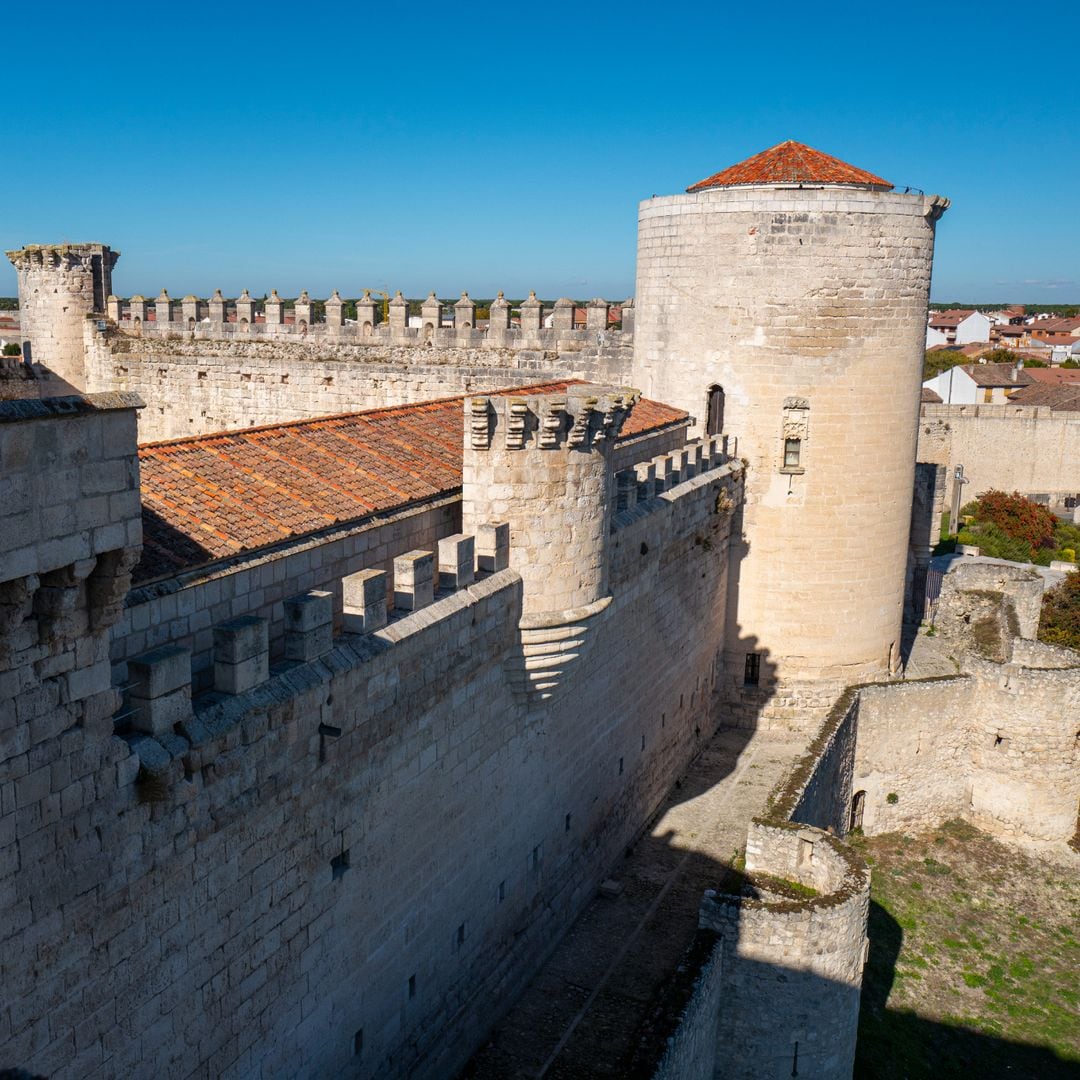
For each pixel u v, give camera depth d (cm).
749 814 3156
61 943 1159
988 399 12338
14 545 1007
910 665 4106
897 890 3225
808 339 3456
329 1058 1672
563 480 2086
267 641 1467
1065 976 2884
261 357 4762
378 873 1742
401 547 1919
